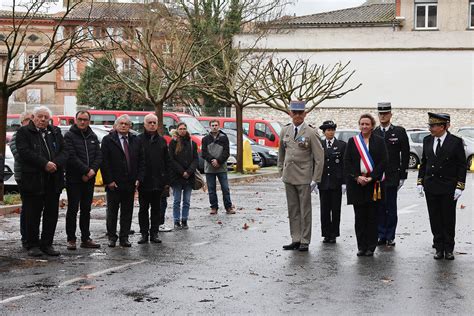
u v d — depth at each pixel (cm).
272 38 5234
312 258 1158
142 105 5309
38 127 1152
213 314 804
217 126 1750
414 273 1037
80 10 4134
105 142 1262
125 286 941
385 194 1201
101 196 2039
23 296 882
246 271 1046
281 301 864
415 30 5297
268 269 1063
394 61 5131
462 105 5031
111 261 1123
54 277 995
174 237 1380
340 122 5206
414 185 2611
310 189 1235
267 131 4056
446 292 916
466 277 1009
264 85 3456
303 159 1234
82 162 1221
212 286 945
